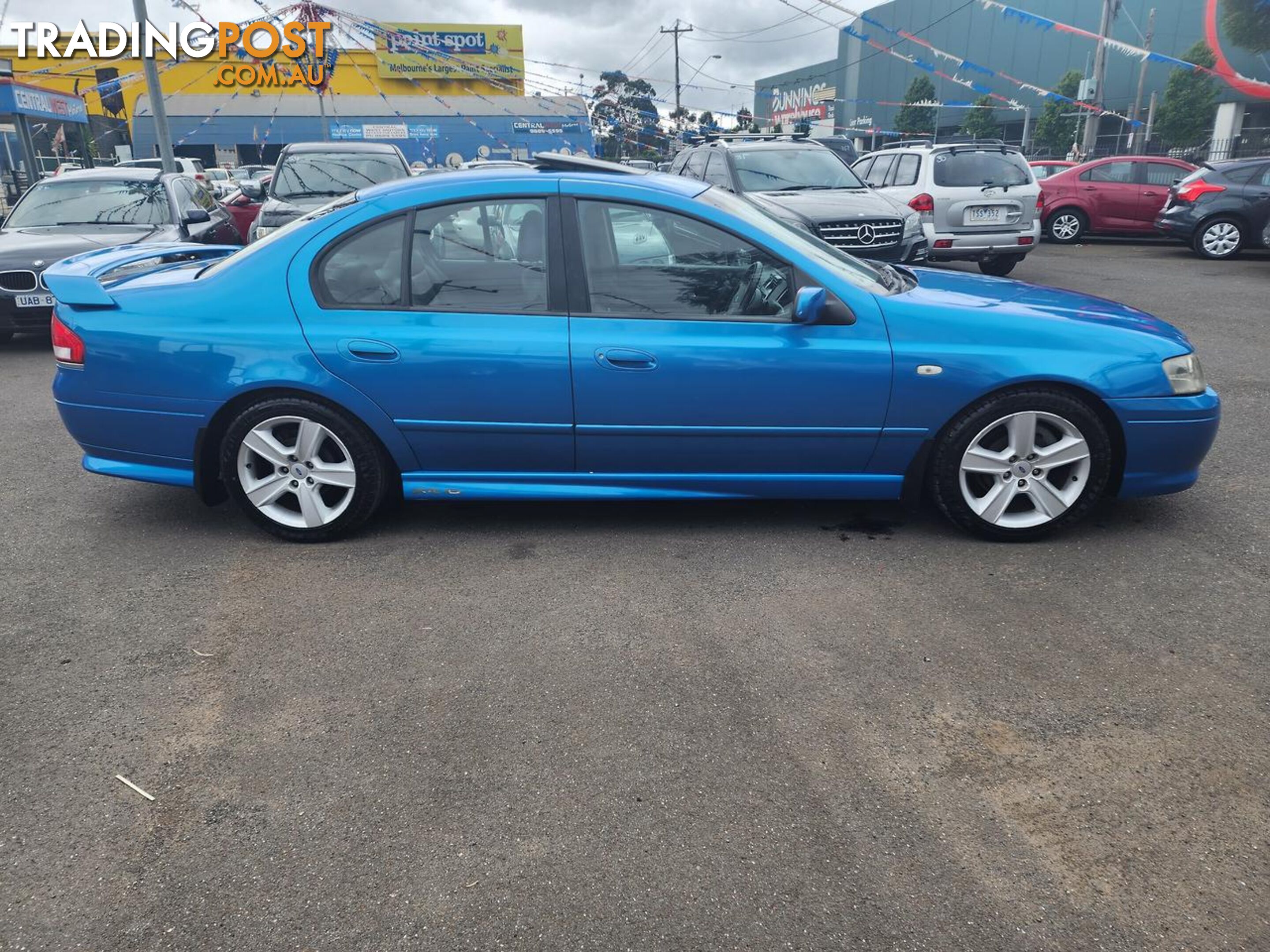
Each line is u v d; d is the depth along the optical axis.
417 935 2.04
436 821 2.39
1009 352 3.79
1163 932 2.03
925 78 39.00
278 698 2.93
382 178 11.15
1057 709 2.83
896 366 3.78
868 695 2.92
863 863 2.24
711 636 3.29
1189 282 11.55
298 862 2.26
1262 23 29.30
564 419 3.85
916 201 11.22
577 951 2.00
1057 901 2.12
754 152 10.52
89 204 9.38
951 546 4.02
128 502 4.62
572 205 3.83
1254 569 3.74
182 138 34.31
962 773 2.55
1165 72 32.09
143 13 14.26
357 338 3.80
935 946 2.00
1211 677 2.99
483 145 32.34
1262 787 2.48
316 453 3.98
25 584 3.72
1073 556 3.89
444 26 39.59
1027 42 36.31
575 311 3.82
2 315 7.95
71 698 2.93
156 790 2.51
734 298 3.84
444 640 3.27
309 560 3.93
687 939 2.02
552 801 2.46
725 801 2.45
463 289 3.85
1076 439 3.87
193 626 3.38
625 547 4.04
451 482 4.01
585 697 2.92
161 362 3.89
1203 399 3.90
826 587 3.65
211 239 9.73
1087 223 16.22
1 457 5.35
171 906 2.13
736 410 3.83
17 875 2.22
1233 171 13.83
